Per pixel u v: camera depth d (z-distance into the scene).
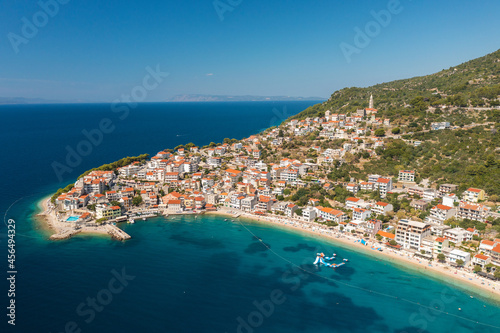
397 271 158.25
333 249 182.12
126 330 113.00
